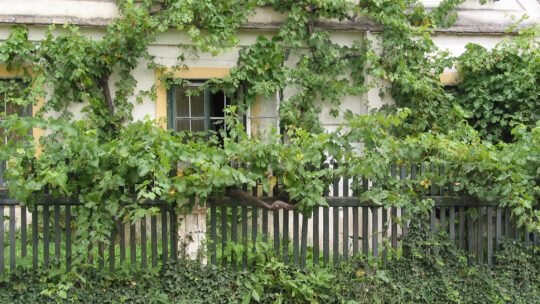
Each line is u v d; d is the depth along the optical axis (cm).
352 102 844
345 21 832
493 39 873
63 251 636
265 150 516
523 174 550
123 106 776
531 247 604
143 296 531
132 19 736
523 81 804
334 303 560
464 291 583
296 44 797
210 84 812
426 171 579
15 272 520
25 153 484
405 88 795
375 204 577
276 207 554
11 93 743
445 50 852
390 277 574
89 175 508
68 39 727
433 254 582
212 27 783
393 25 800
